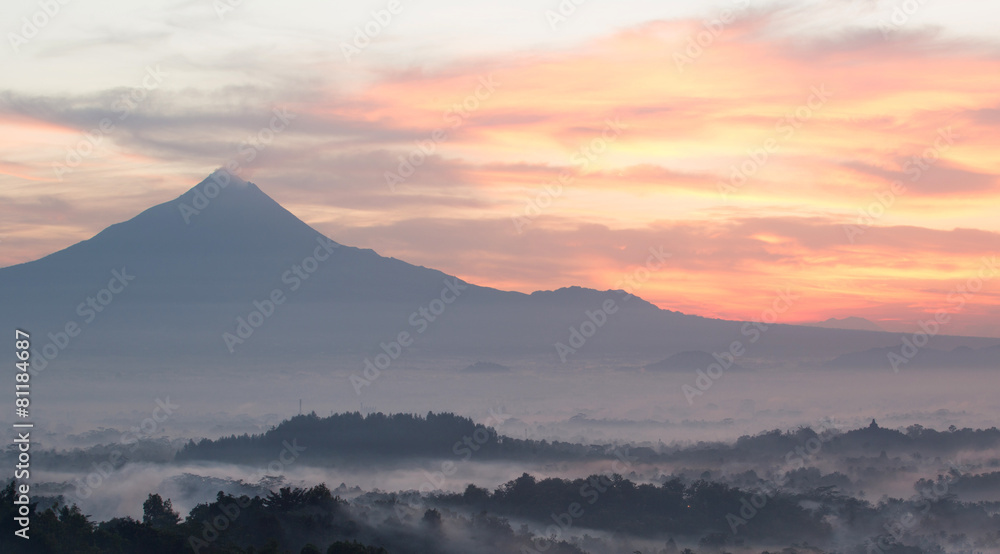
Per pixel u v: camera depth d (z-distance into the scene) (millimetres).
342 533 109812
